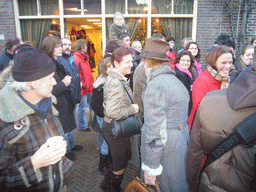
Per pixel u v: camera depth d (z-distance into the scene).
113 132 1.67
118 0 5.18
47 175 1.00
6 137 0.85
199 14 4.86
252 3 4.63
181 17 5.12
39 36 5.52
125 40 3.59
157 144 1.23
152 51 1.35
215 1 4.75
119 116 1.66
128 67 1.74
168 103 1.25
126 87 1.76
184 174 1.37
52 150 0.88
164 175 1.36
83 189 2.15
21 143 0.89
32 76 0.83
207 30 4.89
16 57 0.84
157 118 1.22
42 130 0.96
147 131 1.26
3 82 0.96
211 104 0.96
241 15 4.75
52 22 5.43
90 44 10.99
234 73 2.52
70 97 2.44
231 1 4.70
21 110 0.86
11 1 5.19
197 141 1.08
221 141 0.92
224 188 0.92
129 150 1.91
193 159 1.13
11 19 5.27
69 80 2.31
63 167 1.13
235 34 4.84
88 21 9.21
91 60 11.17
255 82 0.84
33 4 5.34
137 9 5.19
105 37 5.40
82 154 2.87
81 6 5.30
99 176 2.37
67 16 5.35
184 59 2.52
